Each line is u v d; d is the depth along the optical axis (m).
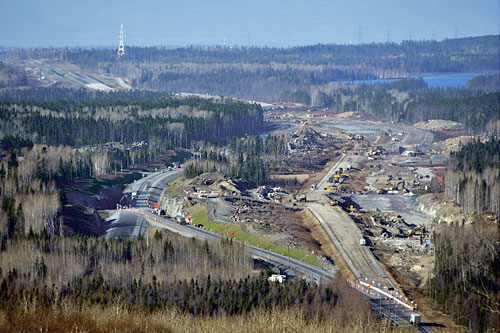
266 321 173.62
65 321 159.00
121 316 168.50
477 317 190.25
